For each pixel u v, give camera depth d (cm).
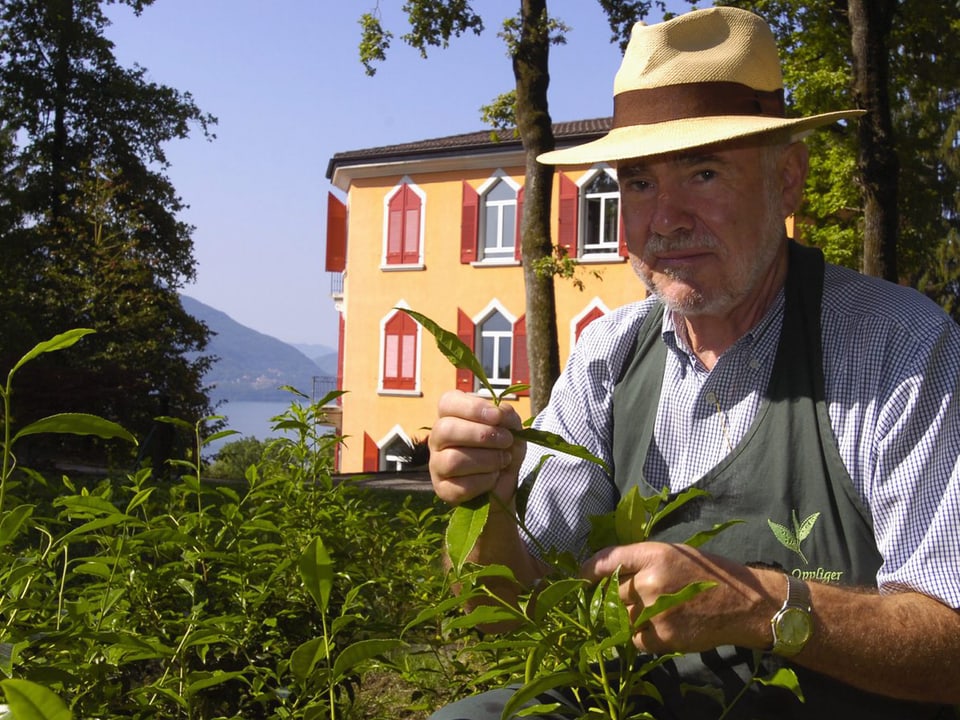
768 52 214
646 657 188
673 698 186
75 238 2566
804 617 152
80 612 176
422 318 121
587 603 129
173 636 216
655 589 144
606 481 220
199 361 2694
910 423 178
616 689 145
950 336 184
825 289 199
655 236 206
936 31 1488
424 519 352
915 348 181
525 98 1402
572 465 218
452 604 132
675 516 202
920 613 162
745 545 190
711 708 182
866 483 182
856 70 1230
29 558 171
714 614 150
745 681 181
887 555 176
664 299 205
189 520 246
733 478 194
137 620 215
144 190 2709
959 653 161
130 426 1911
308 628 238
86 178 2623
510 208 2672
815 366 192
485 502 130
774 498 189
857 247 1805
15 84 2658
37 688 84
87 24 2747
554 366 1401
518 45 1391
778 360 197
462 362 126
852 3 1227
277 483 292
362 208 2852
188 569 233
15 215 2603
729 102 207
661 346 219
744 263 200
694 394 207
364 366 2838
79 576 280
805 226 1919
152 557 256
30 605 154
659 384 214
